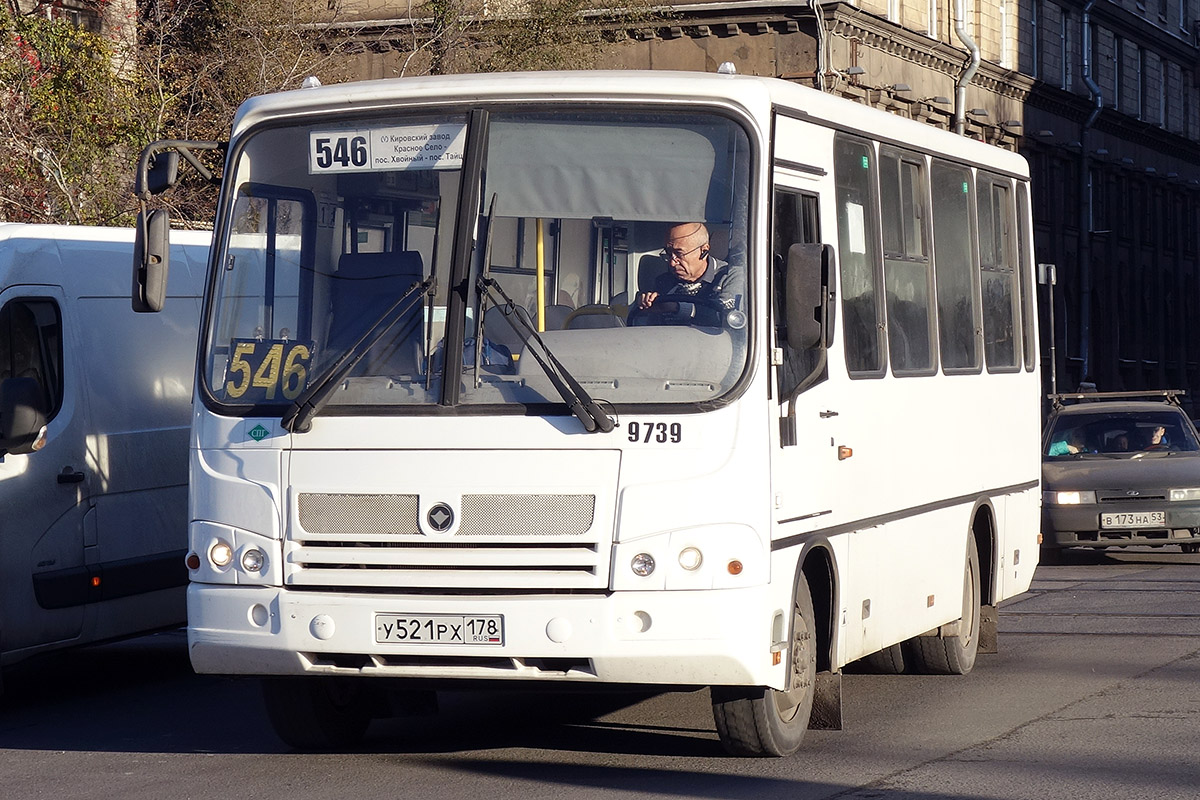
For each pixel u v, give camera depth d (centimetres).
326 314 1216
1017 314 1933
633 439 1150
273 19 4259
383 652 1161
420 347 1188
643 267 1187
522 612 1139
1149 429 3097
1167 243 10100
